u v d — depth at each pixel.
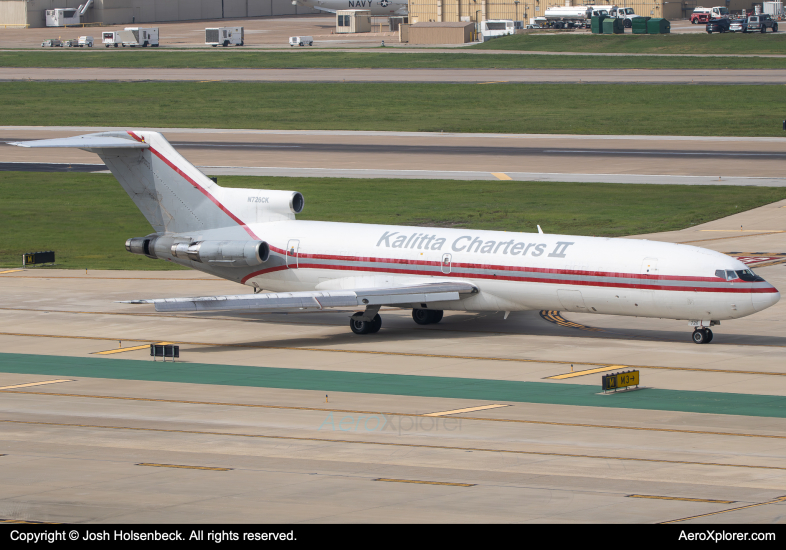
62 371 167.50
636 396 146.50
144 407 144.88
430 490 106.56
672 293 172.75
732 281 169.00
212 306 179.25
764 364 164.00
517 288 184.50
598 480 109.38
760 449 120.62
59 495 106.12
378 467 115.38
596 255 178.38
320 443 125.81
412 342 186.50
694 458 117.25
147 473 114.00
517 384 154.75
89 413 141.88
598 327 196.00
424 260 192.38
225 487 108.50
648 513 98.31
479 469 114.06
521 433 129.00
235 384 158.00
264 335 194.88
